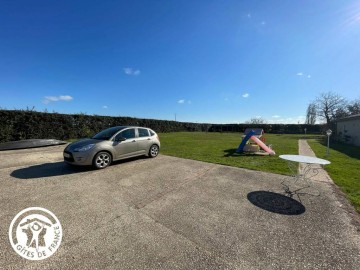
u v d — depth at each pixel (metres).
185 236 2.87
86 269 2.22
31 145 10.38
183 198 4.22
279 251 2.57
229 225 3.18
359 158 8.98
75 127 15.15
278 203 4.01
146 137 8.06
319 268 2.29
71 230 2.97
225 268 2.27
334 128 23.00
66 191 4.45
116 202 3.97
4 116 10.94
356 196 4.36
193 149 11.07
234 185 5.05
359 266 2.33
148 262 2.34
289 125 34.78
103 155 6.40
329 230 3.06
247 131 13.30
